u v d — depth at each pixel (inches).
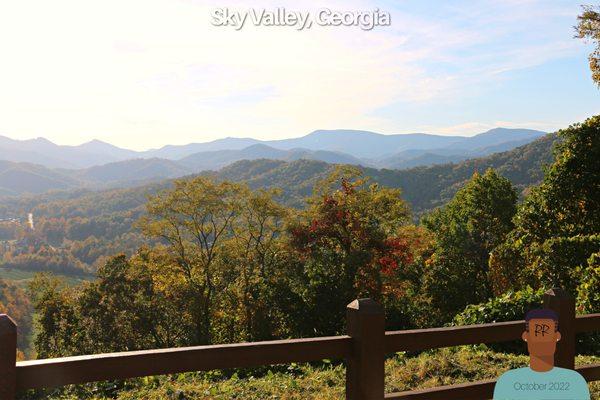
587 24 848.9
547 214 933.2
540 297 433.7
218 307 1750.7
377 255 1578.5
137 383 319.9
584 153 895.1
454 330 144.6
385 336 132.5
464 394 149.2
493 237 1716.3
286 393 268.5
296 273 1450.5
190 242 1759.4
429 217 2031.3
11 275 7244.1
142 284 1806.1
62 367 104.1
